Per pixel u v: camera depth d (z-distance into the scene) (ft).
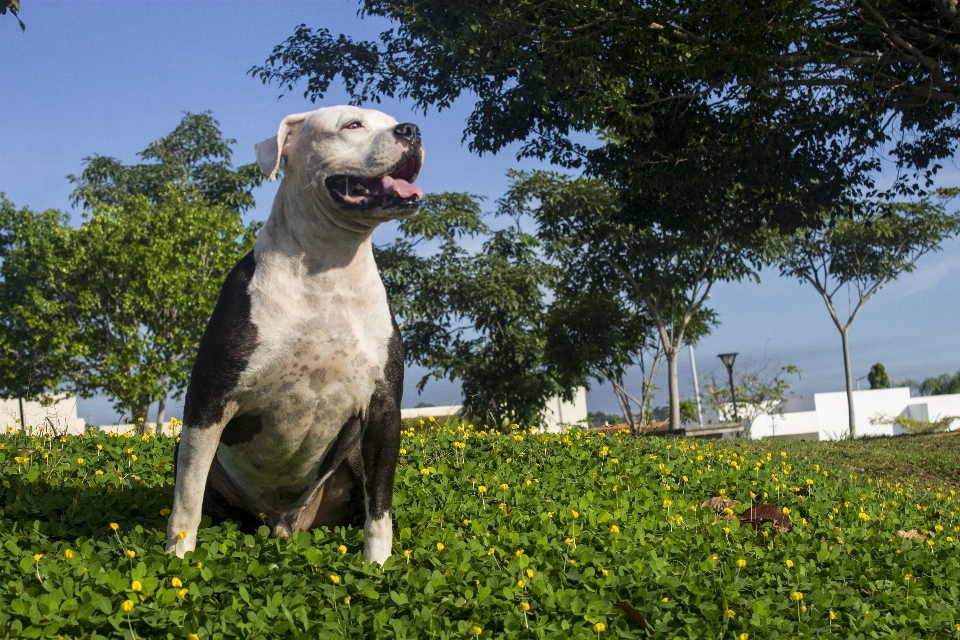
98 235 85.35
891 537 19.97
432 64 48.65
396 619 11.16
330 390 13.25
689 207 55.31
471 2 43.88
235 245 89.51
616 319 89.30
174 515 12.84
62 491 17.54
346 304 13.25
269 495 14.89
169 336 86.38
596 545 15.61
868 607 13.69
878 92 47.93
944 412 153.17
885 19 45.24
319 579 12.44
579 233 92.07
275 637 10.48
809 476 28.19
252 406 13.16
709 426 73.10
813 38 42.65
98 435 25.36
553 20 45.47
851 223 95.86
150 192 126.00
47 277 87.30
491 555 14.10
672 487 22.71
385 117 13.96
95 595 10.53
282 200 13.53
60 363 82.69
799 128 50.70
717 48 43.52
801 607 13.32
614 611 12.17
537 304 94.22
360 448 13.66
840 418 154.10
